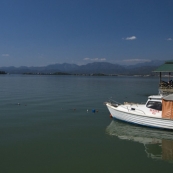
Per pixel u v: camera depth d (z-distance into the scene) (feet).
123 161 42.83
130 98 135.54
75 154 45.55
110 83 314.14
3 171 38.17
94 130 62.49
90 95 145.79
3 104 102.22
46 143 51.47
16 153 45.52
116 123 69.56
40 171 38.34
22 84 257.34
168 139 55.52
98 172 38.45
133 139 55.47
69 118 76.13
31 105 100.78
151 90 193.06
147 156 45.29
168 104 59.88
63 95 142.72
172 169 40.01
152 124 62.59
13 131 60.03
